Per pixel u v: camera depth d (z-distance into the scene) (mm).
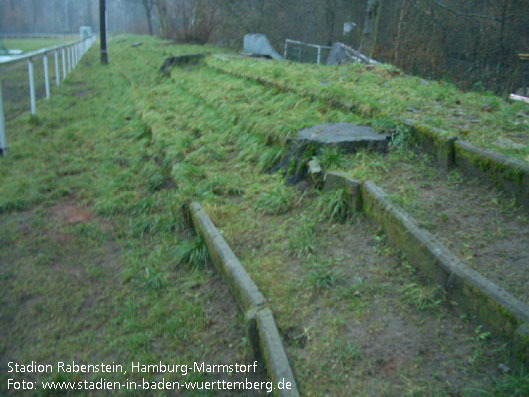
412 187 4359
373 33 16203
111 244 5184
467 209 3980
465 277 3029
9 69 18891
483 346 2791
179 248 4699
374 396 2631
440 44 18734
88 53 27547
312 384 2770
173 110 9594
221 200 5344
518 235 3580
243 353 3338
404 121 5488
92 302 4168
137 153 7719
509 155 4340
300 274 3822
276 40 23547
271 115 7141
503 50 16922
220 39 24828
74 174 7211
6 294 4305
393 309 3238
